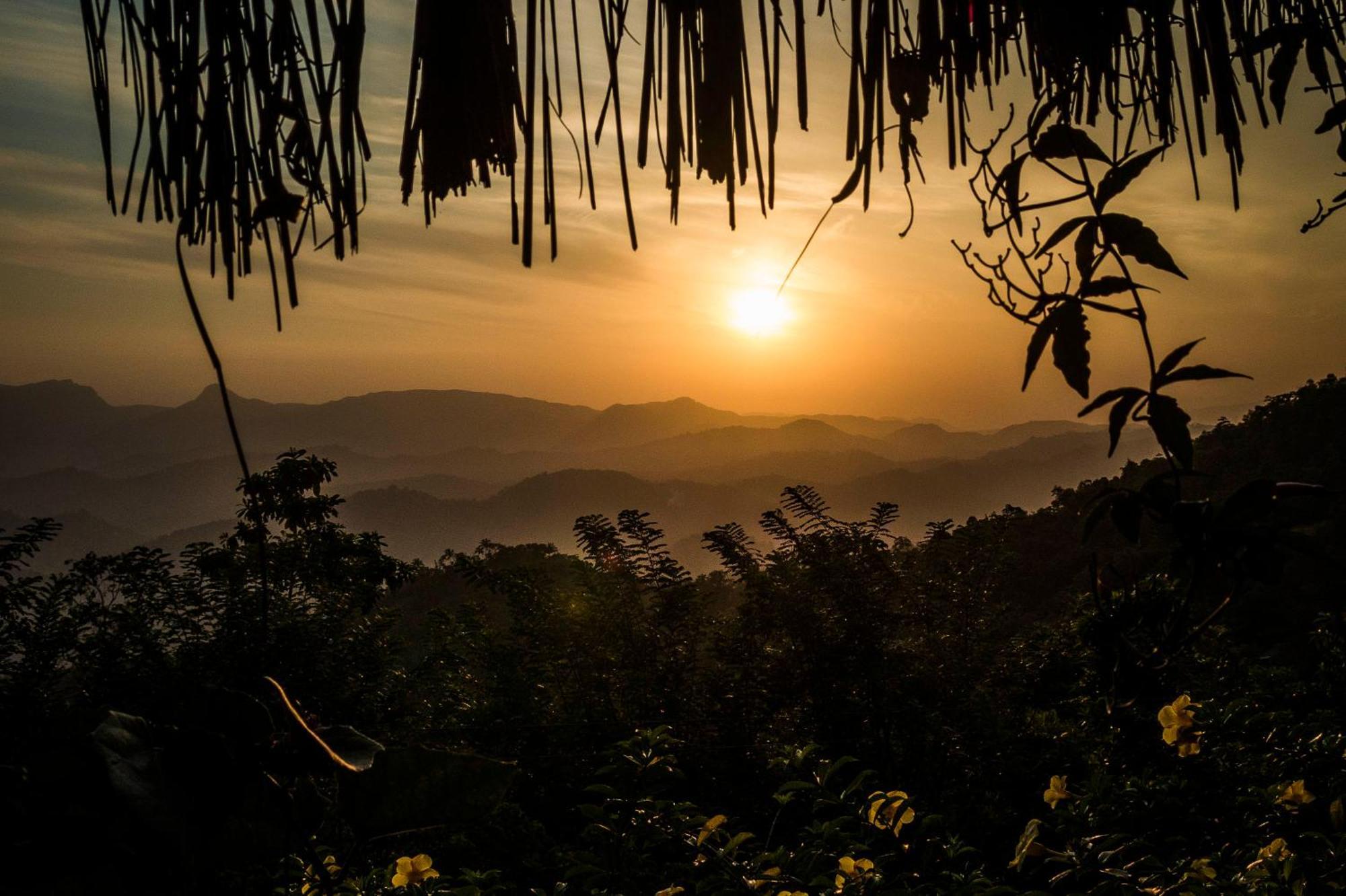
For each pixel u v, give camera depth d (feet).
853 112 2.55
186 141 2.11
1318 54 2.98
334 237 2.09
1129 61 3.08
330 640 24.70
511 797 17.71
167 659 20.84
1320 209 2.98
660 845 9.95
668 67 2.44
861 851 9.17
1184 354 2.34
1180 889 7.31
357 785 1.22
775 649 23.75
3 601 19.81
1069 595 27.25
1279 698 14.78
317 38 2.08
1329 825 8.27
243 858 1.17
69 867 1.10
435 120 2.39
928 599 24.73
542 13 2.40
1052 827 9.36
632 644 22.75
